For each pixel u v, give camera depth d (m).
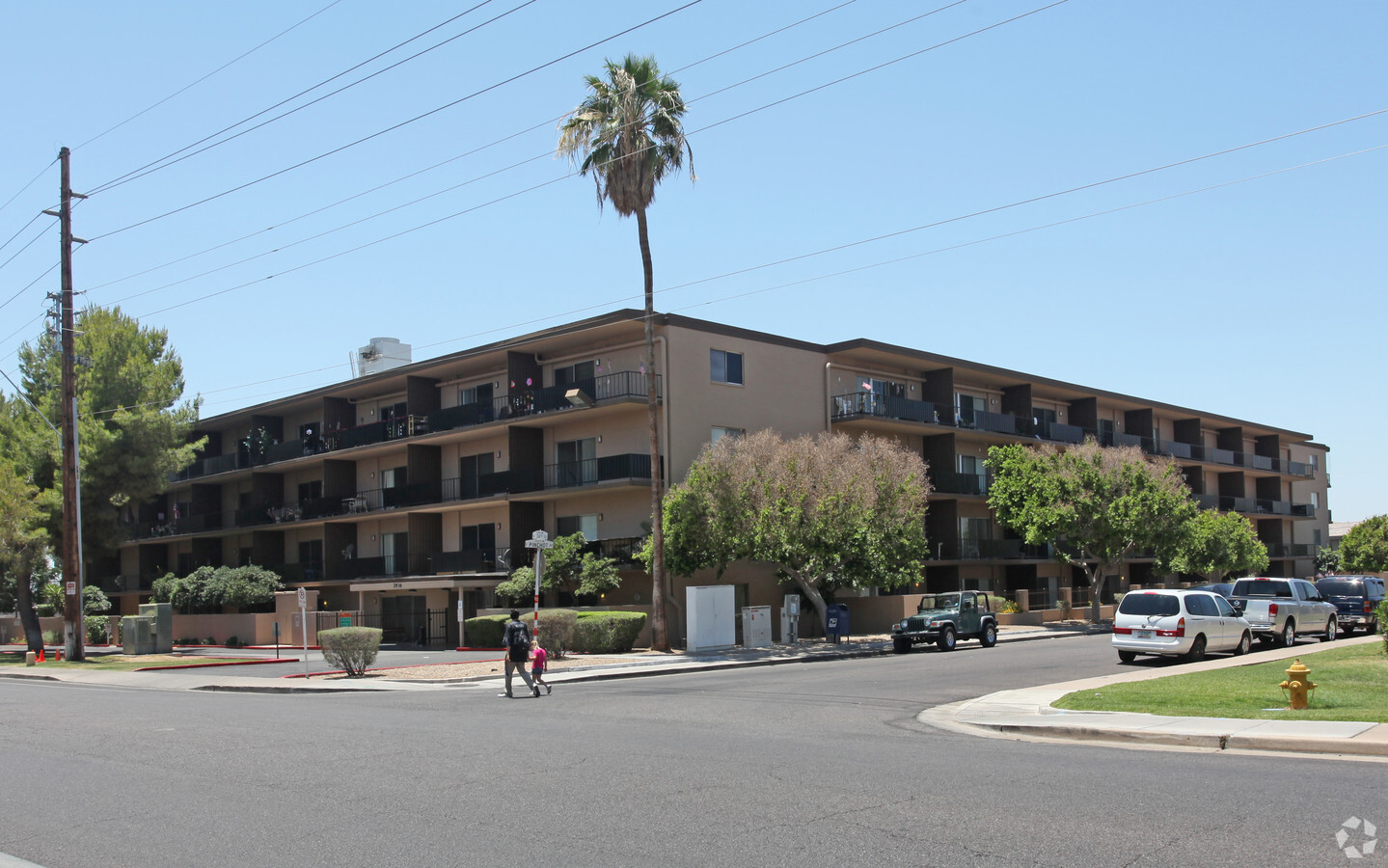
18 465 42.66
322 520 49.41
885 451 35.69
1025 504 45.97
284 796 10.00
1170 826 8.08
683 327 38.38
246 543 56.59
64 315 36.78
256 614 47.19
